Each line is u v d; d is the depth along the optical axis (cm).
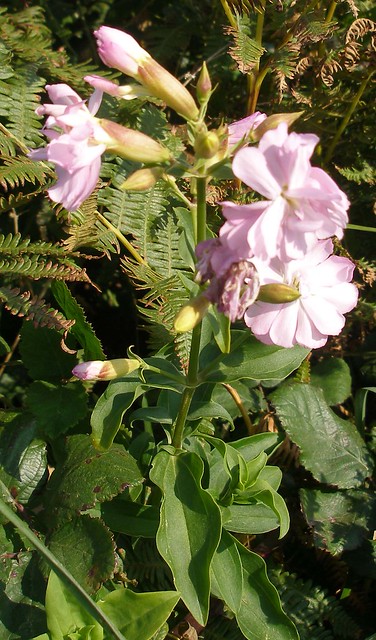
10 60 25
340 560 24
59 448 23
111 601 19
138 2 31
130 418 21
